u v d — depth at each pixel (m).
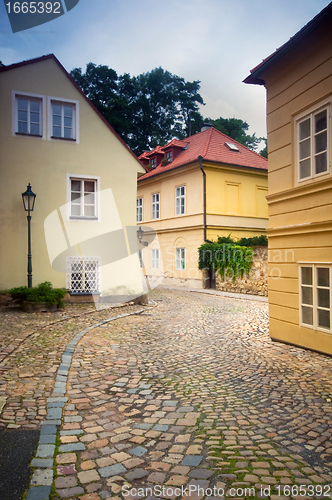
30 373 4.99
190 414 3.80
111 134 13.59
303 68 6.67
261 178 22.52
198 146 23.19
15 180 12.16
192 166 20.89
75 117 13.05
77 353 6.20
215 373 5.25
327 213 6.05
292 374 5.14
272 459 2.89
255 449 3.05
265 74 7.71
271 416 3.74
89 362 5.73
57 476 2.63
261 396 4.32
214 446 3.11
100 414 3.80
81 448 3.06
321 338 6.20
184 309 12.06
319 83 6.27
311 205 6.46
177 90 45.19
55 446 3.07
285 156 7.23
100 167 13.38
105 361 5.82
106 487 2.51
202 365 5.66
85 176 13.13
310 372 5.21
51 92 12.65
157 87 43.75
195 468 2.76
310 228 6.42
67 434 3.32
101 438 3.25
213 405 4.05
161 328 8.70
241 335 7.94
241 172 21.62
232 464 2.81
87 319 9.60
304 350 6.54
